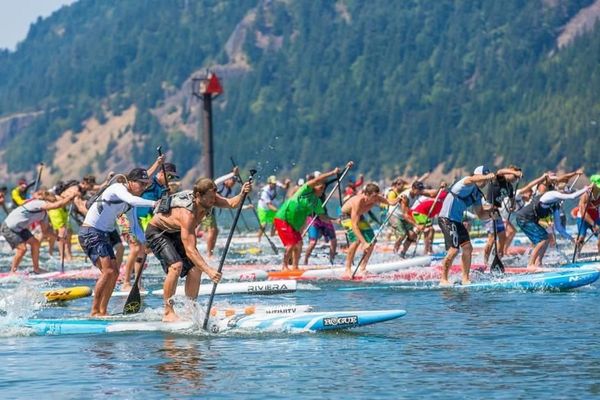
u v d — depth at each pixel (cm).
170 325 2578
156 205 2677
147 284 3781
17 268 4397
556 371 2091
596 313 2877
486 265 4097
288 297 3391
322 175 4094
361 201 4000
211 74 9950
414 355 2261
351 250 4000
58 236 5344
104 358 2259
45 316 2886
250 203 5547
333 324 2547
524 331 2567
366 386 1986
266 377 2064
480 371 2100
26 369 2172
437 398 1897
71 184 4125
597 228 4850
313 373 2094
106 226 2767
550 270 3909
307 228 4506
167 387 1994
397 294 3412
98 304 2794
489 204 3809
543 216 4022
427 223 4747
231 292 3462
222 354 2280
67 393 1966
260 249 6256
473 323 2700
